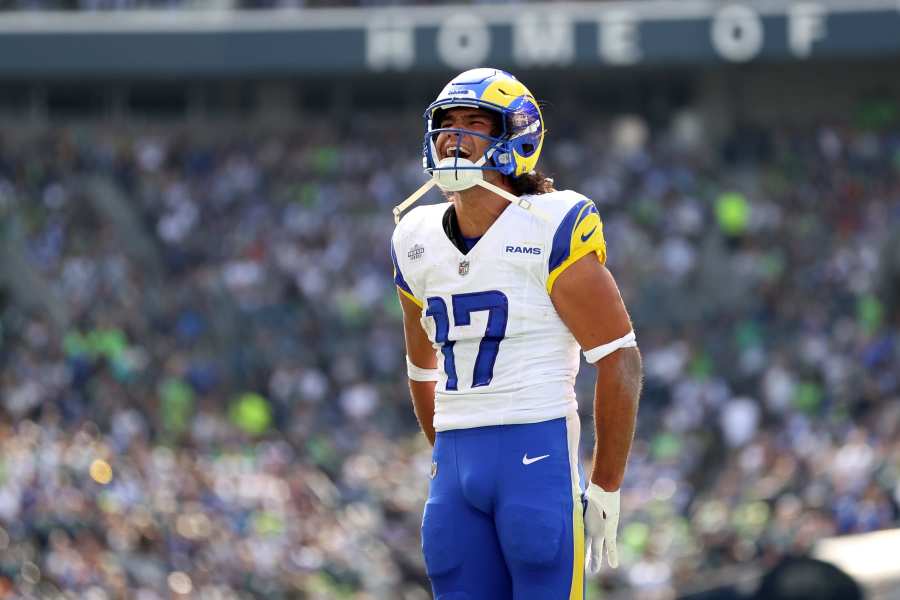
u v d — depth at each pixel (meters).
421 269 14.09
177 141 111.62
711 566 60.41
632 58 109.44
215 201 102.50
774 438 72.81
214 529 62.19
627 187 101.94
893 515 58.66
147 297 89.88
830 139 107.94
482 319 13.70
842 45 108.38
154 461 66.75
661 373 82.31
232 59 113.06
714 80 115.50
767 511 64.62
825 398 78.12
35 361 79.88
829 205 100.81
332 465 77.25
